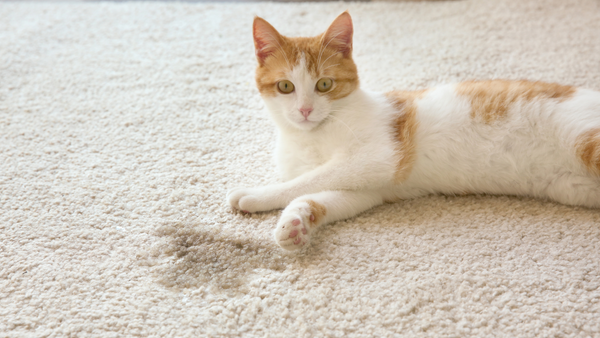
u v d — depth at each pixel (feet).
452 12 4.24
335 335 2.48
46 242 2.80
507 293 2.58
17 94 3.61
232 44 4.02
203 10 4.41
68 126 3.39
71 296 2.61
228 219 2.89
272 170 3.13
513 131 2.87
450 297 2.57
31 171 3.12
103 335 2.49
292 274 2.66
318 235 2.81
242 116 3.46
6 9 4.46
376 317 2.52
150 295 2.61
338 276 2.65
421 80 3.59
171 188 3.04
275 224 2.85
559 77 3.52
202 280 2.66
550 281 2.60
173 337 2.49
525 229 2.80
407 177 2.93
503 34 3.95
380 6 4.36
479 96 2.93
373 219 2.88
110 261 2.73
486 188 2.97
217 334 2.49
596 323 2.48
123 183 3.07
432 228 2.83
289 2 4.54
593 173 2.79
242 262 2.72
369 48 3.92
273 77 2.87
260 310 2.56
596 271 2.63
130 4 4.57
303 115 2.84
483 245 2.74
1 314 2.55
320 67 2.83
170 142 3.30
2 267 2.70
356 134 2.89
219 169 3.14
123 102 3.55
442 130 2.92
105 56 3.93
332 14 4.25
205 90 3.64
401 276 2.64
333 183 2.86
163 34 4.14
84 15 4.38
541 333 2.46
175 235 2.83
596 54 3.68
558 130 2.82
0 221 2.88
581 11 4.11
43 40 4.08
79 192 3.02
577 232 2.77
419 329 2.49
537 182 2.91
